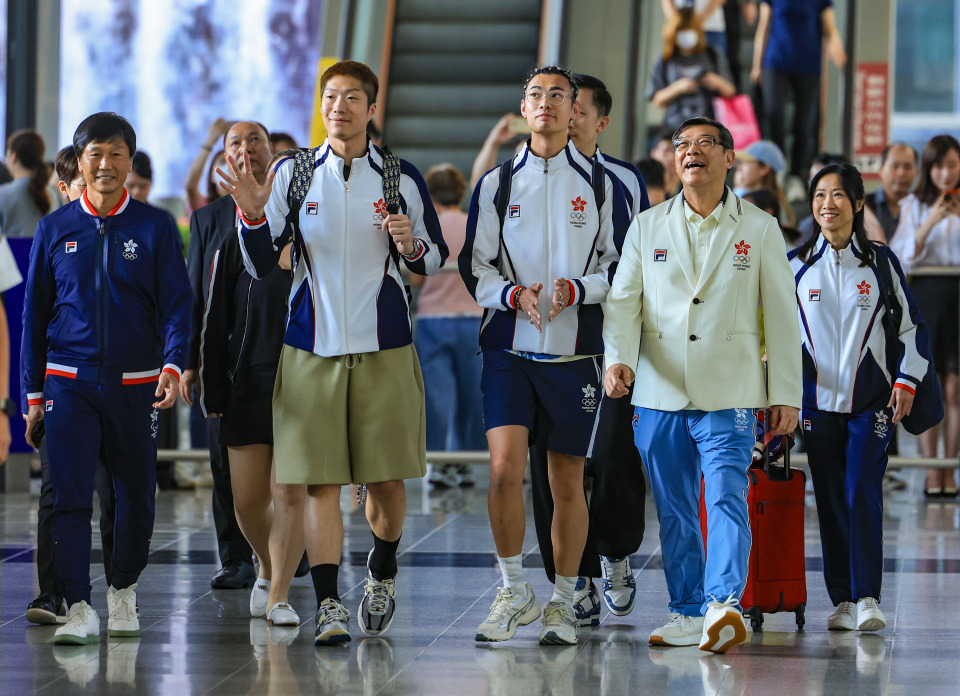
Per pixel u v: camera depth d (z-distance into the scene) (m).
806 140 38.22
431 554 18.53
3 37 40.69
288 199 12.79
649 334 12.77
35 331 12.92
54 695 10.52
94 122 12.70
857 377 13.62
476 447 24.94
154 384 12.90
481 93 41.09
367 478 12.72
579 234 12.88
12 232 25.81
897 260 13.86
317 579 12.73
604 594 14.27
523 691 10.67
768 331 12.55
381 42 41.53
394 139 40.84
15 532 20.47
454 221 25.52
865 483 13.52
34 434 13.18
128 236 12.74
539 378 12.71
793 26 37.84
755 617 13.51
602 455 13.56
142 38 42.53
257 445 14.26
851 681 11.09
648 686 10.87
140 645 12.54
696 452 12.84
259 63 42.59
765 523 13.52
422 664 11.71
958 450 25.23
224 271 14.41
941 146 25.16
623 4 39.97
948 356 24.94
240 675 11.23
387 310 12.81
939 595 15.41
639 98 39.09
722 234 12.58
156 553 18.58
